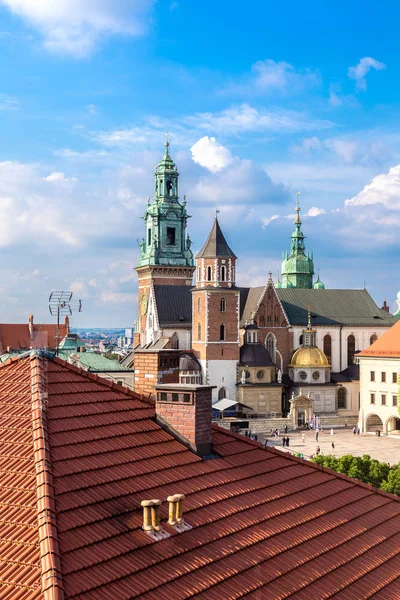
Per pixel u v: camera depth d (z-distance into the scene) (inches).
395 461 4192.9
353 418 5925.2
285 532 842.8
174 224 7377.0
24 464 746.8
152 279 7224.4
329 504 970.7
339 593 773.9
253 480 937.5
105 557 652.7
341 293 6924.2
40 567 609.9
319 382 6048.2
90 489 743.1
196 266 5900.6
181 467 877.2
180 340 6205.7
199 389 932.0
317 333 6550.2
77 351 5002.5
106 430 873.5
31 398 863.7
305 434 5403.5
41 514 665.6
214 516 804.0
